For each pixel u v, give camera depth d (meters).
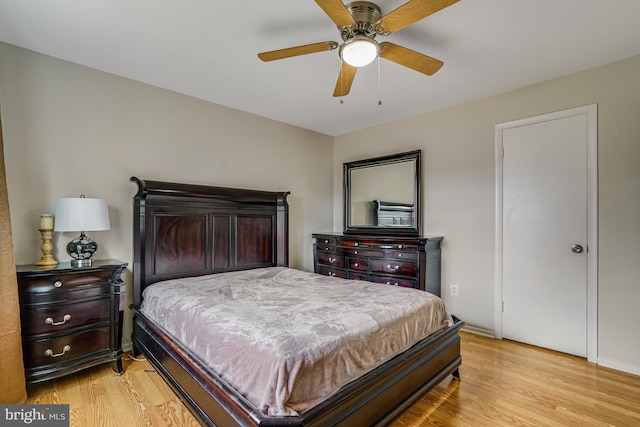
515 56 2.31
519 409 1.87
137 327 2.47
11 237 1.82
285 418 1.17
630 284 2.33
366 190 4.07
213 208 3.10
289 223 4.00
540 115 2.75
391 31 1.66
